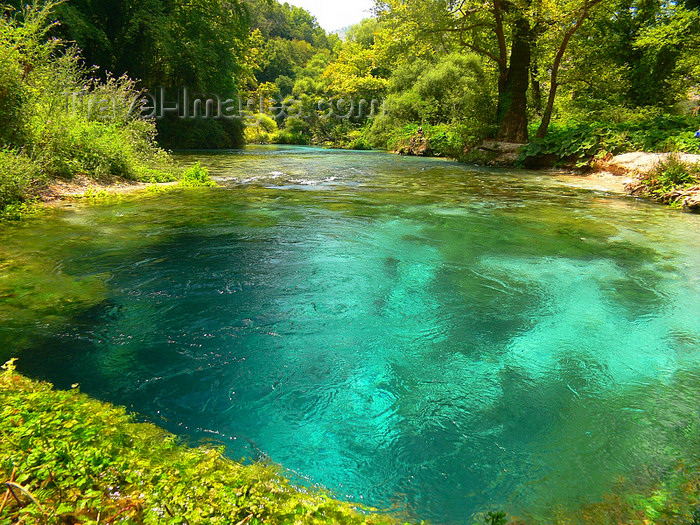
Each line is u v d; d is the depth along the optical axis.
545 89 26.83
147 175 9.98
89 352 2.64
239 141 31.52
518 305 3.53
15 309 3.18
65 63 9.46
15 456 1.55
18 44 7.54
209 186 9.66
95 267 4.13
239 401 2.24
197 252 4.69
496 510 1.61
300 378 2.47
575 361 2.72
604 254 4.94
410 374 2.54
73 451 1.62
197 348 2.74
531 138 18.55
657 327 3.20
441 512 1.60
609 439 2.03
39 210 6.47
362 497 1.66
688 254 4.97
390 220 6.45
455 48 21.67
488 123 19.91
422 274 4.18
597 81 19.64
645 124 14.77
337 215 6.72
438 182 11.27
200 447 1.85
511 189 10.15
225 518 1.38
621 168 12.33
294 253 4.73
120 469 1.57
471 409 2.24
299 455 1.88
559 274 4.26
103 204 7.17
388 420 2.14
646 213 7.36
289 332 2.99
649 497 1.68
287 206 7.40
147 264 4.26
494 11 17.02
